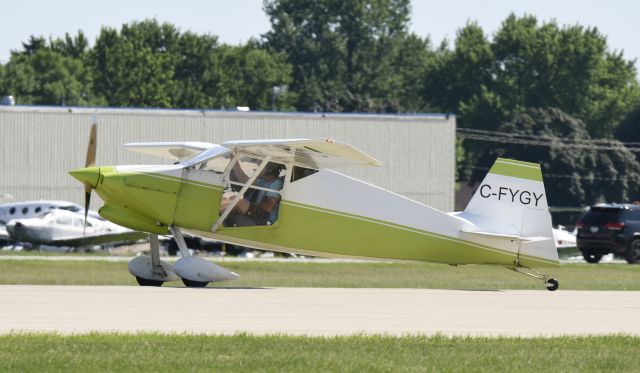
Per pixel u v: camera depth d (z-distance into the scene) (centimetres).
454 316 6438
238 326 5709
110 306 6406
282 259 14462
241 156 8262
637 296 8225
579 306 7244
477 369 4619
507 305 7200
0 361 4506
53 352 4725
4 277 9562
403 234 8756
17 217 17088
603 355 4994
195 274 8119
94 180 8194
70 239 16012
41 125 19512
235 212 8325
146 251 16500
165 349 4872
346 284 9500
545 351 5066
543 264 8950
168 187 8231
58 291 7381
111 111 19675
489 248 8906
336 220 8556
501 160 8956
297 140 7788
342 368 4556
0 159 19325
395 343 5172
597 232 15212
